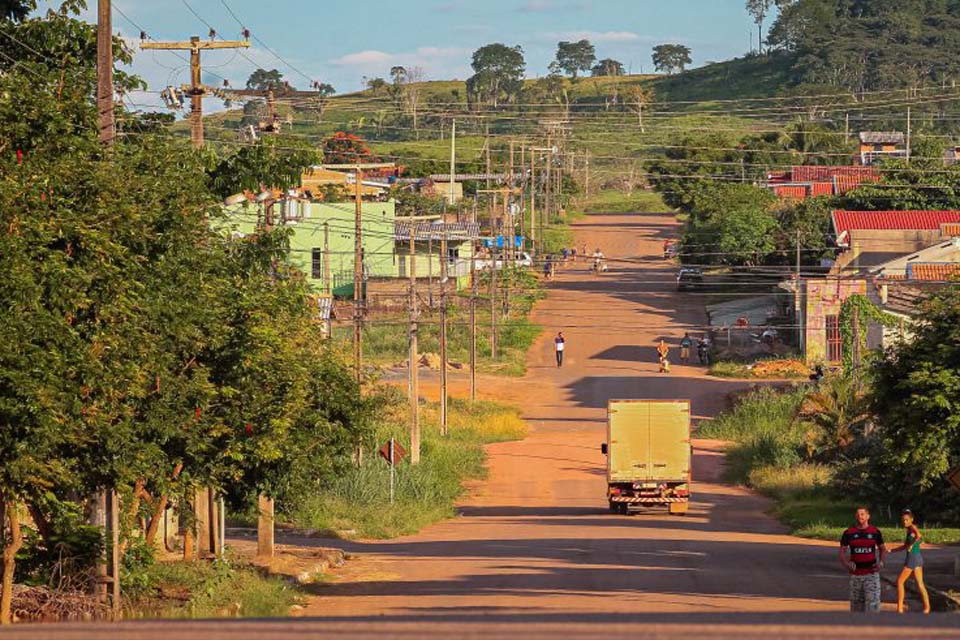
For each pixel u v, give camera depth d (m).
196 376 72.69
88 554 75.56
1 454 55.34
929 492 143.75
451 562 112.06
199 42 114.69
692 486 196.25
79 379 57.84
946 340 97.00
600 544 127.31
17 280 53.72
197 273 71.50
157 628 20.55
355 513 150.38
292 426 87.81
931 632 19.80
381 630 20.27
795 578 98.25
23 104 61.59
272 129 150.62
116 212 61.25
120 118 89.00
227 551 103.62
